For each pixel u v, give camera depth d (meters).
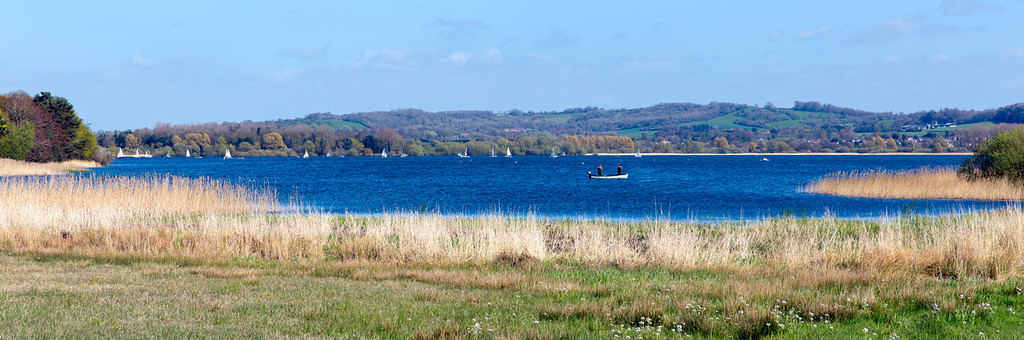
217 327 9.95
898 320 10.68
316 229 22.11
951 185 41.06
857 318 10.82
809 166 143.75
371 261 18.44
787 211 36.00
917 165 148.38
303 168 132.12
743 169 123.06
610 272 16.64
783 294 12.57
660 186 65.44
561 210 39.72
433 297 12.84
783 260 18.20
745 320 10.34
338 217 28.56
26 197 28.78
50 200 29.05
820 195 45.78
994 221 20.80
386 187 65.56
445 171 115.19
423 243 19.84
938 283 14.27
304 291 13.40
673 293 13.23
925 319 10.76
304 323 10.36
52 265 16.95
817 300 11.88
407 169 126.00
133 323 10.04
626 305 11.80
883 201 40.12
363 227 24.56
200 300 12.08
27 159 102.00
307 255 19.58
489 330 10.04
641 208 40.72
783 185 65.44
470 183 73.94
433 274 15.71
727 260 18.59
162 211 30.47
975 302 11.88
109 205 29.38
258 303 11.89
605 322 10.63
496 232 21.23
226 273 15.80
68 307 11.19
